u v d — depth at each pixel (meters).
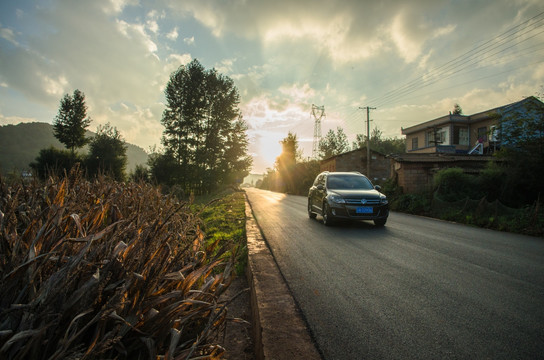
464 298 3.25
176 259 1.72
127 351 1.38
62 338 1.16
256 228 7.11
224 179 38.41
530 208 9.18
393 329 2.54
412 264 4.58
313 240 6.46
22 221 2.07
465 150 29.41
